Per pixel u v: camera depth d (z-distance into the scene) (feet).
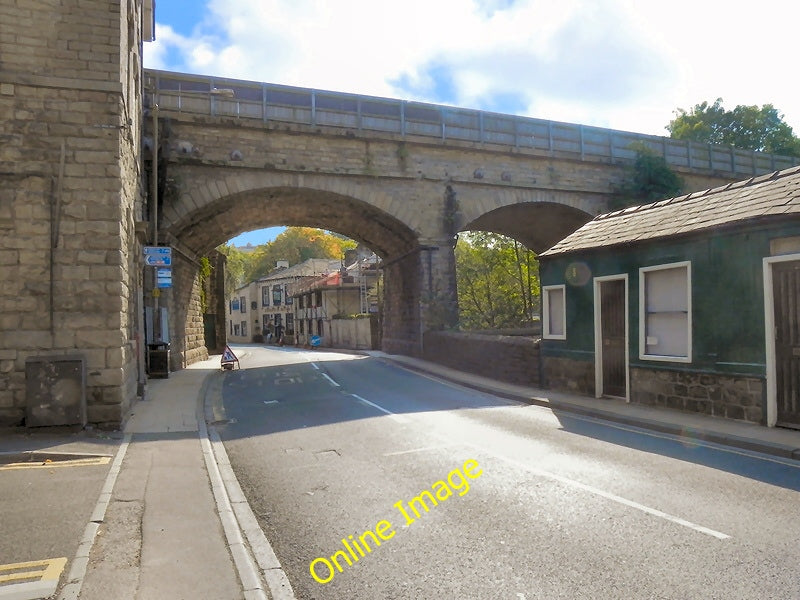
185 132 64.64
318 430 30.76
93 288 29.45
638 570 12.76
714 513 16.26
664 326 33.53
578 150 83.61
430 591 12.07
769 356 26.99
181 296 76.89
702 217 31.81
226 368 73.36
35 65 29.17
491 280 120.67
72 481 20.56
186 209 64.64
